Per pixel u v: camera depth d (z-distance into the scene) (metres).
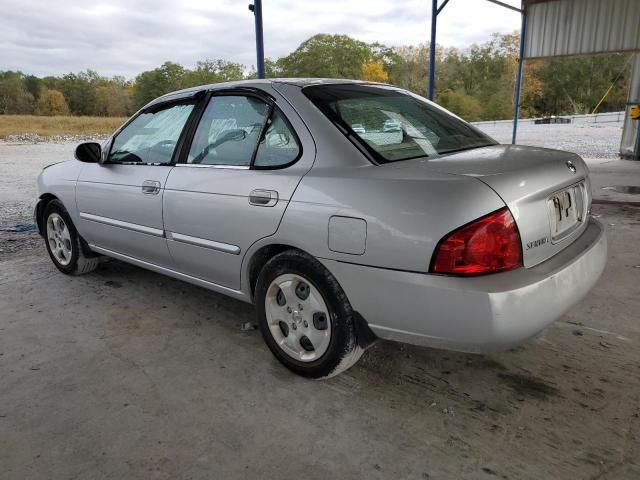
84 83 100.00
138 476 1.93
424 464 1.96
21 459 2.03
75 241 4.03
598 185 8.59
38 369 2.72
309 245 2.30
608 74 67.50
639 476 1.87
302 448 2.07
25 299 3.71
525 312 1.94
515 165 2.19
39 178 4.28
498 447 2.05
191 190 2.88
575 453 2.00
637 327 3.05
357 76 71.69
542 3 14.71
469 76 74.25
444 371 2.63
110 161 3.62
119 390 2.51
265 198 2.46
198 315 3.39
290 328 2.56
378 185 2.10
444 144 2.61
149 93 82.12
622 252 4.54
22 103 94.94
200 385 2.55
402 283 2.03
